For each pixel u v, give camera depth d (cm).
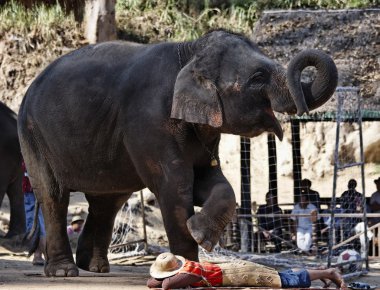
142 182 1269
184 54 1200
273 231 1998
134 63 1239
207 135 1183
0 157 1839
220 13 3238
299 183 2214
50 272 1366
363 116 1958
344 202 1961
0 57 3008
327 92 1084
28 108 1365
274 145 2173
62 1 2369
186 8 3319
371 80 1941
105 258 1448
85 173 1293
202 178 1210
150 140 1182
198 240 1149
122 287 1195
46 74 1353
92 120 1254
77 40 3044
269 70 1125
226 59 1148
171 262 1031
